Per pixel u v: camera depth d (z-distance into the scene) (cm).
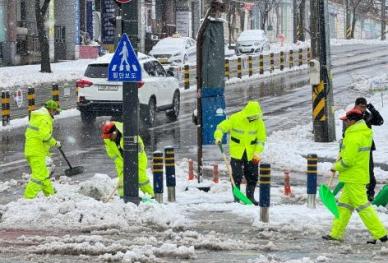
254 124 3002
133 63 2741
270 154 4159
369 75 9244
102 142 4812
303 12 14688
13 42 9862
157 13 14250
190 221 2608
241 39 12044
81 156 4316
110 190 2964
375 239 2266
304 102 6919
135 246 2159
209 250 2170
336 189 2564
